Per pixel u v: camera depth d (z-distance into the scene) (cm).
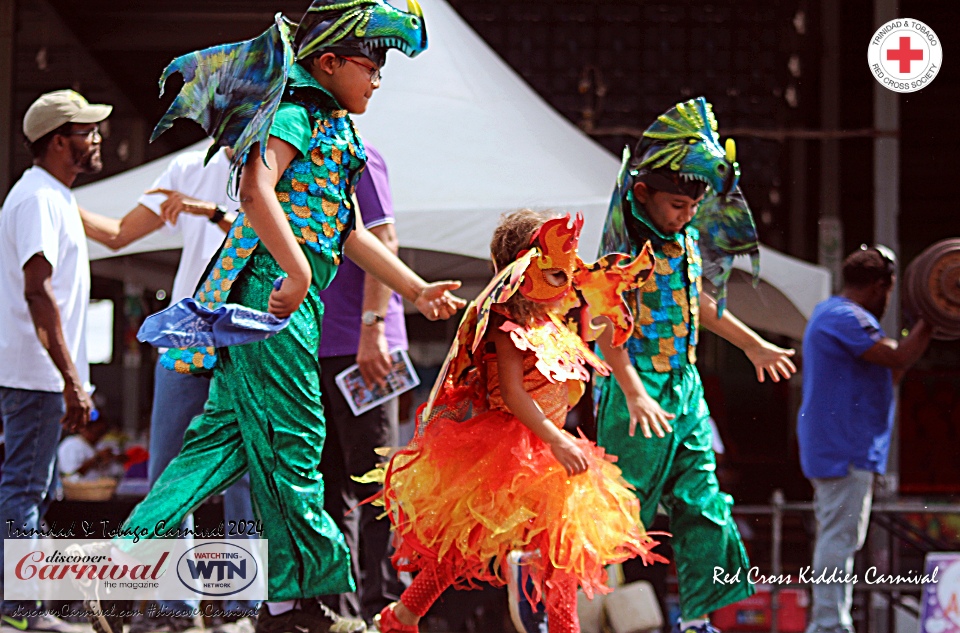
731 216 627
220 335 434
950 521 976
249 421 462
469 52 998
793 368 632
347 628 581
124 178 937
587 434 835
